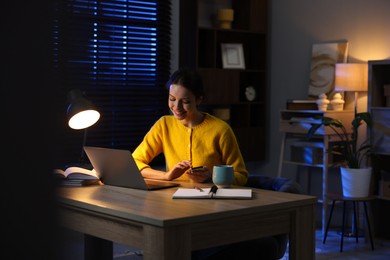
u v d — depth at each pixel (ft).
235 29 18.29
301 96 18.31
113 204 6.42
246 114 18.72
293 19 18.51
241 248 7.54
